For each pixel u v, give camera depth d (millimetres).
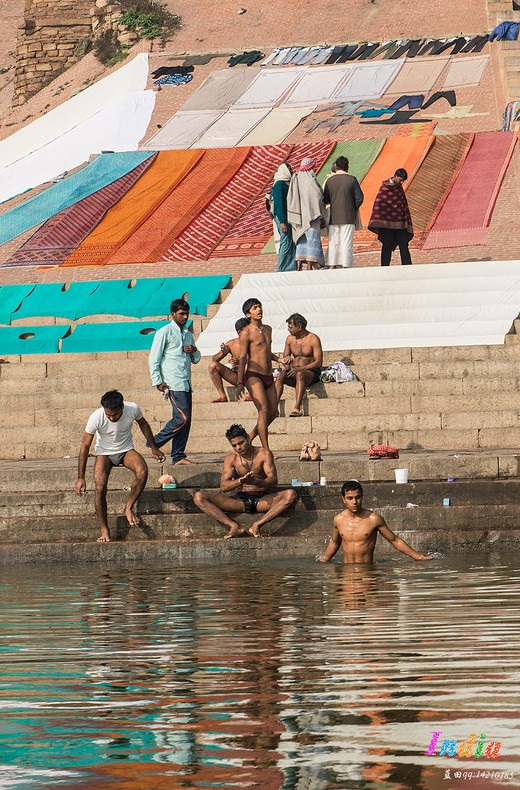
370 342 20250
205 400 19438
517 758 5633
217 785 5391
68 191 32594
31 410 19672
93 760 5789
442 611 9414
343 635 8570
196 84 43750
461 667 7383
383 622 9031
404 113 37500
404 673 7289
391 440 17625
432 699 6652
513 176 29750
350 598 10305
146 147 37469
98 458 14461
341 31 47344
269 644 8359
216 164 33188
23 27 51562
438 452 16922
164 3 51531
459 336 20156
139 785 5418
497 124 35625
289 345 18750
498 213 27250
